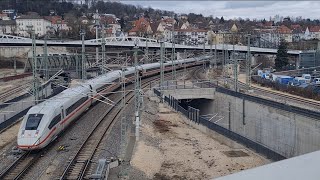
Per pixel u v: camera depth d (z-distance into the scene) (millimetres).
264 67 140875
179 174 33844
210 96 74000
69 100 44500
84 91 53469
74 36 188750
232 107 67000
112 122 48000
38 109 37281
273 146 55156
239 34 171375
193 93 73312
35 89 49312
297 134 49875
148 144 40531
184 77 99125
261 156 39688
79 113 49469
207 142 45719
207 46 145625
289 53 126625
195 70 119562
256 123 59406
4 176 29062
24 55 160000
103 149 36531
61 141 39125
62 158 33625
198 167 36219
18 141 34031
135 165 33531
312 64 105125
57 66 90562
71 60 98750
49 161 32812
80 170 30344
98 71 92062
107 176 30188
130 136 42312
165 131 48594
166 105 64125
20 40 129375
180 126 52375
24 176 29266
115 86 73375
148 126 48594
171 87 74438
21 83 96312
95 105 59719
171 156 38688
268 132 56281
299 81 84750
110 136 41219
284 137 52594
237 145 43656
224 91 70125
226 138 45500
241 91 75938
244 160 38875
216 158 39188
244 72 116312
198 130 51344
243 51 134750
